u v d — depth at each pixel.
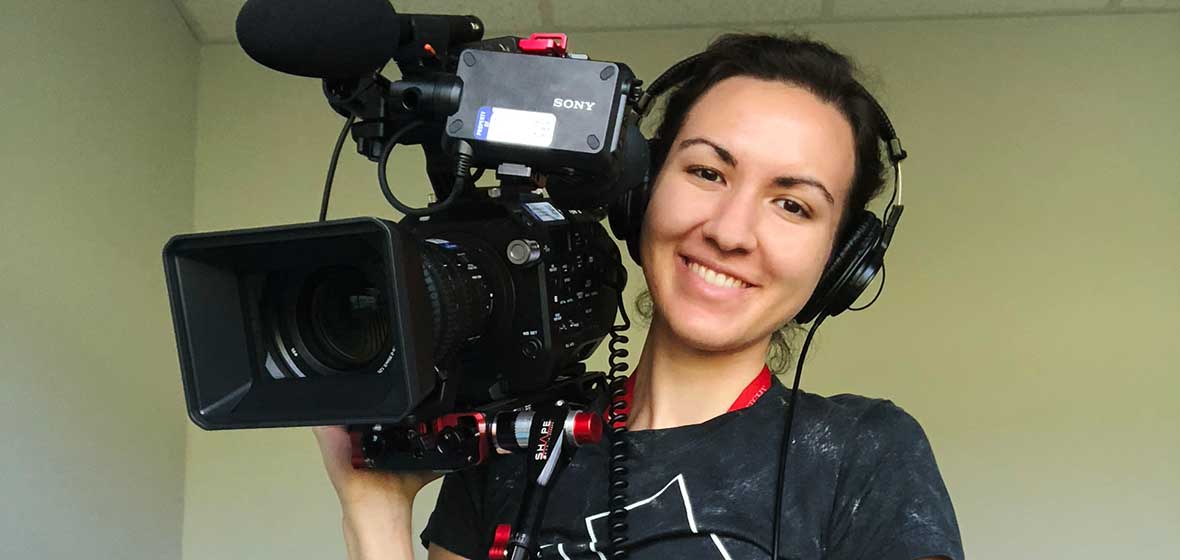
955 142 2.87
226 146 3.05
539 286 0.86
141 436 2.66
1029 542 2.68
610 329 1.02
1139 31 2.87
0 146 2.18
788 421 0.90
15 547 2.16
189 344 0.75
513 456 0.99
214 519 2.87
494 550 0.86
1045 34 2.90
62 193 2.39
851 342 2.79
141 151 2.75
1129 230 2.79
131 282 2.66
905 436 0.89
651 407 0.98
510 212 0.87
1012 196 2.83
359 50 0.79
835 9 2.88
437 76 0.82
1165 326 2.74
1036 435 2.72
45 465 2.27
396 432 0.83
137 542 2.62
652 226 0.94
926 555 0.80
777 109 0.92
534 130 0.79
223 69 3.10
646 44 3.01
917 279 2.81
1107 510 2.68
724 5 2.88
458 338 0.78
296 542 2.84
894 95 2.90
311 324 0.79
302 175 3.02
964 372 2.76
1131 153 2.82
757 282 0.91
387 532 0.92
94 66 2.55
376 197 2.97
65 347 2.36
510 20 2.95
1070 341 2.76
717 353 0.95
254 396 0.77
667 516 0.88
